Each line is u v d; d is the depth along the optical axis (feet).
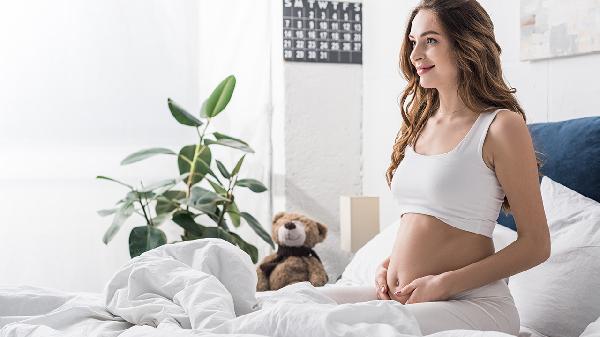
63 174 13.38
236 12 14.44
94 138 13.58
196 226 12.56
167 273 6.50
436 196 6.40
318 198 14.55
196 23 14.21
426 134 6.92
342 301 6.80
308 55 14.46
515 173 6.21
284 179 14.32
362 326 4.99
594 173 8.20
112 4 13.66
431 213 6.46
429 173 6.45
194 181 13.28
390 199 13.71
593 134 8.33
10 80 13.11
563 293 6.88
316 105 14.51
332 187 14.65
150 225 12.42
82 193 13.50
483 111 6.48
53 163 13.32
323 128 14.57
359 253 10.47
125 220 12.65
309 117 14.46
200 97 14.29
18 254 13.12
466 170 6.31
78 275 13.47
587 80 9.09
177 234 13.91
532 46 9.88
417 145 6.93
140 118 13.88
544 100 9.81
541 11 9.71
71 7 13.42
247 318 5.41
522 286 7.32
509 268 6.16
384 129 13.91
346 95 14.73
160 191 12.37
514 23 10.34
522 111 6.63
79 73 13.48
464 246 6.37
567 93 9.41
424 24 6.63
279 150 14.52
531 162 6.25
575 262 6.94
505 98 6.54
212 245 6.82
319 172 14.56
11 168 13.09
